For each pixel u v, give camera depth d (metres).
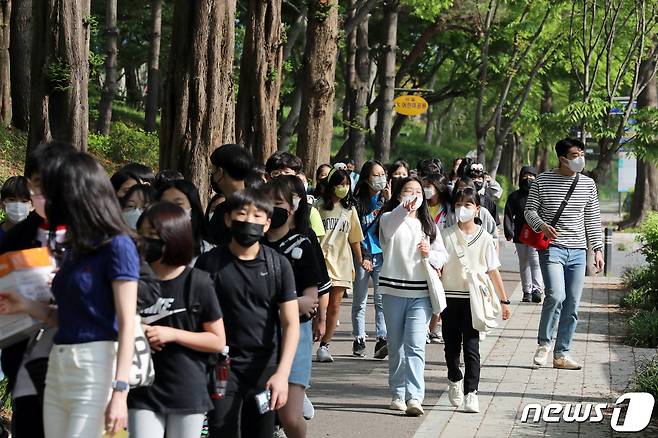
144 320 7.72
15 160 33.19
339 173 15.84
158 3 49.69
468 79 50.94
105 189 7.14
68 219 7.07
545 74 46.22
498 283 13.25
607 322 20.84
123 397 7.03
